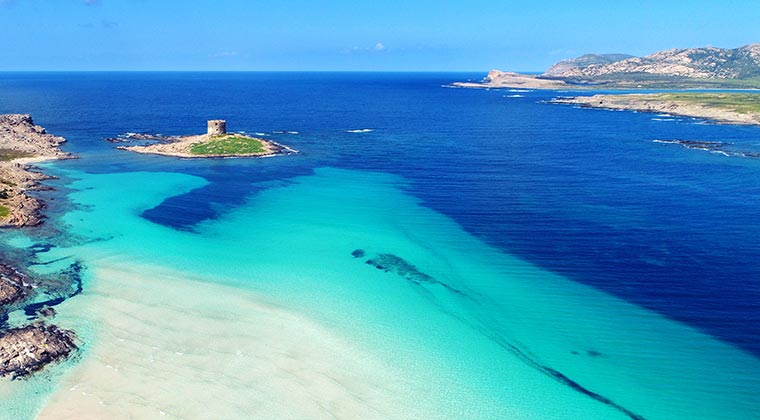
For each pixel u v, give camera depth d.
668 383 36.16
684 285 50.28
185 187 84.94
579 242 61.53
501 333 42.16
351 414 32.62
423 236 63.56
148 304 44.97
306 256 56.81
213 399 33.44
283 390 34.53
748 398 34.72
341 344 39.91
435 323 43.41
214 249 58.22
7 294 44.38
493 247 60.06
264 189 84.81
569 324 43.59
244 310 44.44
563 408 33.72
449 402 34.03
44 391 33.66
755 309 45.69
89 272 50.91
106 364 36.56
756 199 80.00
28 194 75.06
